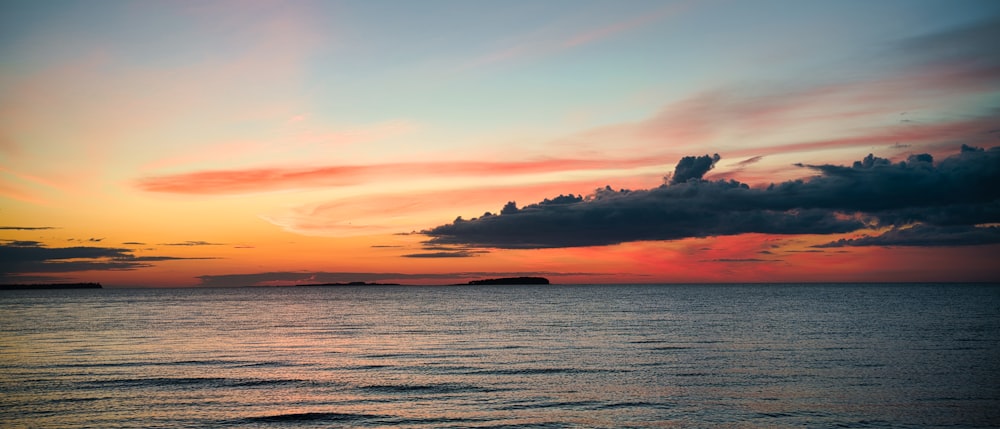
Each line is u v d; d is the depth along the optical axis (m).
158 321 95.44
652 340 58.88
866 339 57.91
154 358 47.38
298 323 89.62
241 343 59.56
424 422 26.50
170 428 25.77
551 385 34.66
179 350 53.16
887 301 156.62
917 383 34.53
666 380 36.00
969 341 55.50
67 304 182.38
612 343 56.50
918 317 90.19
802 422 26.27
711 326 76.00
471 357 46.97
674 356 46.47
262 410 28.91
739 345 53.72
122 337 66.19
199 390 33.78
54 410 28.78
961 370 38.91
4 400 30.92
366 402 30.52
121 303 191.50
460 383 35.44
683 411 28.27
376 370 40.62
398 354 49.44
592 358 45.72
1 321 95.69
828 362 42.56
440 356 47.78
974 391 32.22
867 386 33.69
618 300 185.88
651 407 29.11
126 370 41.03
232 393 32.91
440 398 31.33
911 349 49.53
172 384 35.59
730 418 26.95
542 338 62.38
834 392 32.16
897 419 26.64
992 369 39.25
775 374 37.81
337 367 42.16
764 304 145.00
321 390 33.66
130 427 25.88
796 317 92.69
